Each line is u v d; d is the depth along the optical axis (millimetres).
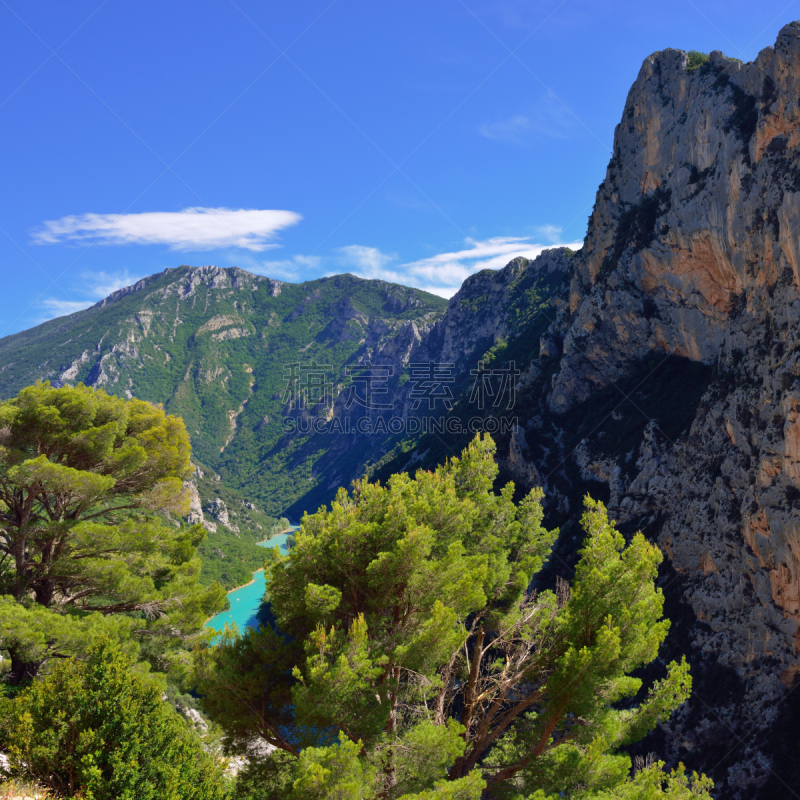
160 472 26391
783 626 37000
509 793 14797
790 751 34188
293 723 14422
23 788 11477
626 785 13609
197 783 13078
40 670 20906
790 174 43906
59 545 23469
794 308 40281
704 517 45531
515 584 18891
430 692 15648
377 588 15016
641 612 15039
